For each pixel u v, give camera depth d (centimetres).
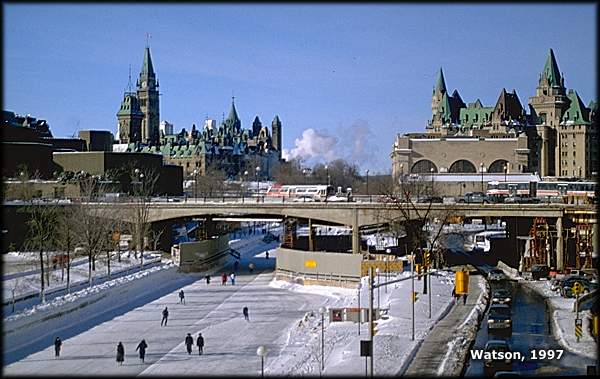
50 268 9631
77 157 16538
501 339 5991
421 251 10725
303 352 5631
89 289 8562
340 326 6612
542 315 7294
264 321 7562
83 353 6100
